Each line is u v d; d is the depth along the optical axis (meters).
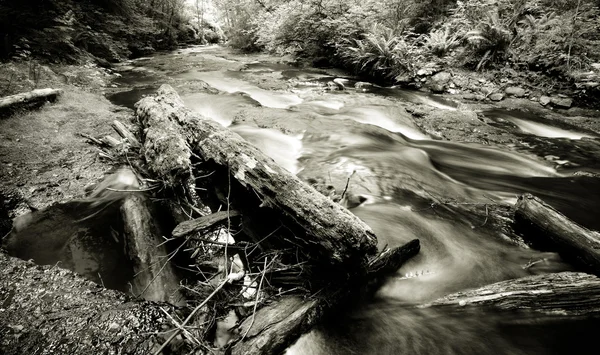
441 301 2.30
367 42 10.10
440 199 3.81
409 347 1.98
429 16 10.82
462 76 8.88
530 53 8.38
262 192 2.49
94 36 11.38
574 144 5.77
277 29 13.14
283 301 2.17
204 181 3.37
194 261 2.62
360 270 2.30
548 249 2.87
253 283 2.40
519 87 8.13
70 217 3.32
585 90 7.21
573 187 4.31
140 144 4.71
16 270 2.44
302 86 9.43
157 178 3.41
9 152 4.31
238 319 2.12
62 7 10.44
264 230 2.63
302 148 5.15
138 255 2.63
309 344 1.96
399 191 3.88
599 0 8.38
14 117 5.17
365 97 8.20
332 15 11.76
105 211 3.42
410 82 9.29
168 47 19.64
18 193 3.58
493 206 3.67
